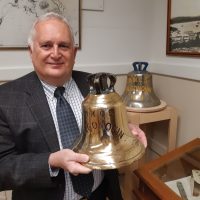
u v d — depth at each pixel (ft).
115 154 1.97
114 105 2.05
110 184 3.18
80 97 3.10
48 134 2.71
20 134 2.68
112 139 2.06
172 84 5.22
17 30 4.64
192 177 3.13
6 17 4.52
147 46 5.87
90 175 2.92
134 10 5.57
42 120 2.72
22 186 2.52
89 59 5.37
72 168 1.94
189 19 4.60
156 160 3.40
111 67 5.53
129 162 1.95
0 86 2.92
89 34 5.26
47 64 2.69
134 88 4.80
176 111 4.93
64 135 2.78
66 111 2.87
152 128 6.07
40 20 2.67
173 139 5.00
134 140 2.23
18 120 2.69
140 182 3.22
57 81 2.85
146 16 5.70
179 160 3.40
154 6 5.66
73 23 5.01
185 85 4.88
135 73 4.80
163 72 5.45
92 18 5.22
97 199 3.14
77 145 2.15
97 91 2.10
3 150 2.68
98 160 1.93
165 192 2.78
